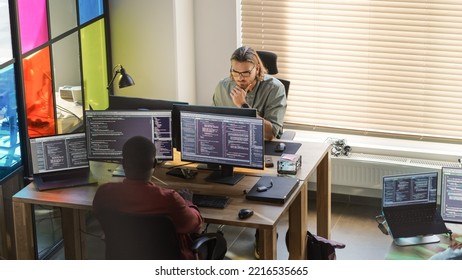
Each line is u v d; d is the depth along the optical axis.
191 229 4.31
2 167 5.29
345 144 6.70
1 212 5.34
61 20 5.89
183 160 5.06
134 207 4.21
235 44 6.82
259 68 5.60
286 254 5.89
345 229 6.29
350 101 6.80
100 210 4.25
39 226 5.77
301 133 6.98
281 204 4.63
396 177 4.70
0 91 5.20
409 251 4.42
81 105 6.25
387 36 6.56
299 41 6.80
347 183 6.67
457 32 6.38
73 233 5.39
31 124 5.61
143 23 6.61
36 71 5.61
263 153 4.82
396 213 4.69
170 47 6.61
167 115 4.97
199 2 6.80
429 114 6.62
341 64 6.74
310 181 6.86
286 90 6.20
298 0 6.71
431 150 6.63
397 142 6.75
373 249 5.93
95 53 6.45
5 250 5.44
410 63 6.55
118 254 4.32
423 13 6.42
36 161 5.01
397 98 6.67
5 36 5.23
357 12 6.59
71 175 5.09
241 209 4.55
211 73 6.96
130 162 4.20
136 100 5.27
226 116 4.84
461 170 4.69
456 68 6.45
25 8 5.41
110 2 6.62
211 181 4.97
